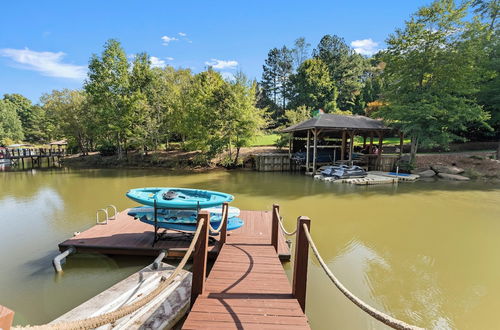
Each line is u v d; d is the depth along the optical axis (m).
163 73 33.62
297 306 3.58
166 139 30.27
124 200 12.56
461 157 21.25
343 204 11.80
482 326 4.33
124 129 27.41
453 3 17.11
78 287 5.33
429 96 18.23
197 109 23.83
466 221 9.52
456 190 14.66
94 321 1.62
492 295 5.16
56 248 7.18
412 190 14.77
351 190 14.70
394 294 5.16
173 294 4.71
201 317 3.28
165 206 6.61
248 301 3.66
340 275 5.85
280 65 61.47
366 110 36.75
